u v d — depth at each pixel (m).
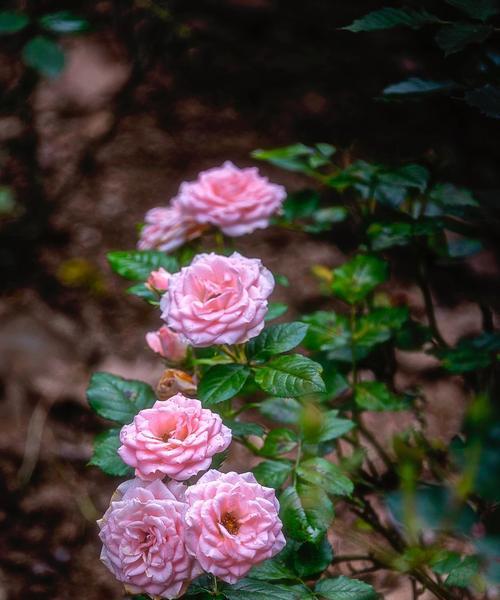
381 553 1.00
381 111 1.47
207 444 0.77
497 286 1.09
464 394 1.23
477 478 0.88
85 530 1.24
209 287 0.83
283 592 0.79
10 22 1.22
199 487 0.75
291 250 1.58
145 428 0.77
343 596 0.83
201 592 0.79
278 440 0.92
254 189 1.01
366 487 1.09
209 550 0.73
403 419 1.24
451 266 1.12
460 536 0.96
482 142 1.13
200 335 0.82
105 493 1.28
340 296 1.03
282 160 1.11
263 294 0.83
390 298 1.30
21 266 1.61
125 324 1.50
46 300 1.55
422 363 1.28
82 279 1.58
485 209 1.00
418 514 0.90
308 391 0.82
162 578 0.74
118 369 1.42
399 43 1.32
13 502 1.27
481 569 0.86
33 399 1.39
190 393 0.88
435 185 1.07
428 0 1.10
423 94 0.98
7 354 1.44
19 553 1.21
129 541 0.75
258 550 0.74
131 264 0.98
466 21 0.92
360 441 1.21
